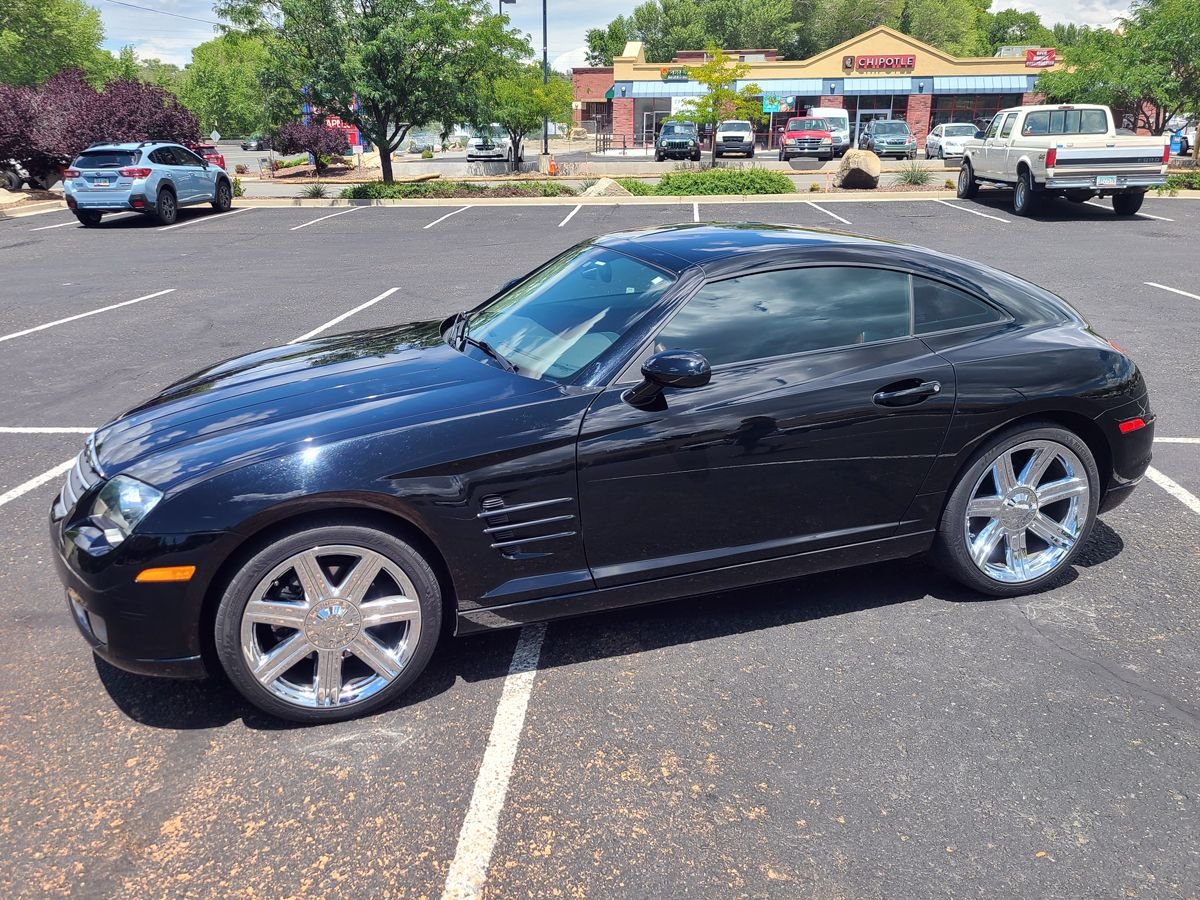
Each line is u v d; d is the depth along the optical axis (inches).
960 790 105.8
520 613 126.3
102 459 121.0
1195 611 146.1
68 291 452.1
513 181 1027.9
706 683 127.6
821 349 135.6
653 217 724.7
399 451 115.3
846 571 162.4
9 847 97.6
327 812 103.0
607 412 123.6
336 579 118.0
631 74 1991.9
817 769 109.6
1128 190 673.0
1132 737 115.1
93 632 113.7
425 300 411.2
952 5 3191.4
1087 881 92.7
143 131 940.6
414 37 892.6
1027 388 141.8
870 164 897.5
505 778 108.5
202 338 343.0
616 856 96.3
